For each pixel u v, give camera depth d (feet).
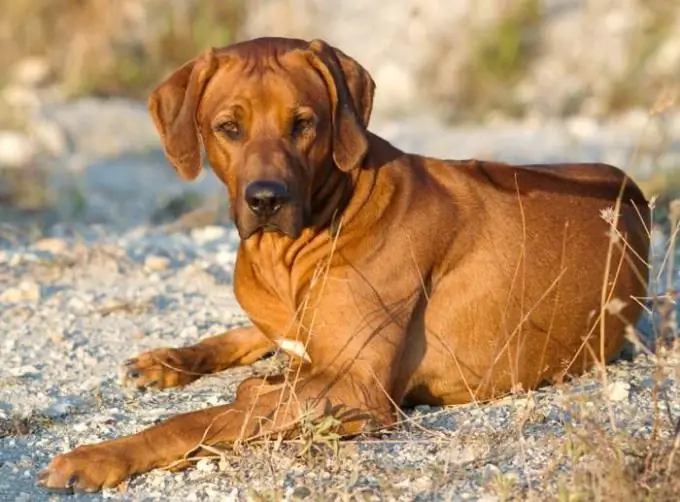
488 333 38.50
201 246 61.46
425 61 109.50
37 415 38.91
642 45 107.34
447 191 38.91
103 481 33.71
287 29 113.29
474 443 34.71
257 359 43.70
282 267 37.65
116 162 87.45
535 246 39.17
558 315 39.32
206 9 112.57
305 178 36.17
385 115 104.42
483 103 104.53
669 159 77.97
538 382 39.65
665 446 32.19
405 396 38.37
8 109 96.73
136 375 41.27
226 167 36.88
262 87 36.06
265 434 35.06
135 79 107.24
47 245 60.39
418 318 37.86
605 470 30.96
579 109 102.58
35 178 81.05
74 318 48.83
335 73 36.81
